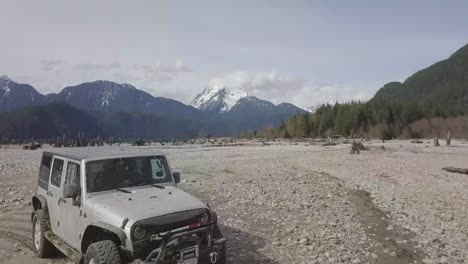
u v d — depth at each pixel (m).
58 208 8.74
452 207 15.44
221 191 16.42
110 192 7.78
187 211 7.03
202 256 6.73
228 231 10.98
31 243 10.53
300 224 11.83
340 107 102.38
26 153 43.88
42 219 9.29
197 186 17.50
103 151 8.80
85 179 7.80
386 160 31.56
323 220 12.31
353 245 10.10
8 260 9.23
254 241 10.16
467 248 10.56
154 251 6.36
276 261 8.82
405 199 16.48
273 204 14.18
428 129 84.25
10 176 22.16
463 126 81.62
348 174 23.00
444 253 10.00
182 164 26.70
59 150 9.70
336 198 15.59
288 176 20.72
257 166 25.38
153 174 8.41
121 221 6.71
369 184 19.62
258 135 102.25
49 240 8.94
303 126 98.50
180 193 7.83
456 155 36.72
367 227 11.83
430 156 35.66
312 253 9.39
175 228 6.80
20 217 13.09
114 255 6.51
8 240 10.77
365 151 41.22
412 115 95.56
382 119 91.19
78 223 7.77
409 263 9.11
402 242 10.63
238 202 14.44
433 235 11.49
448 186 20.33
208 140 93.25
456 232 12.04
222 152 40.78
